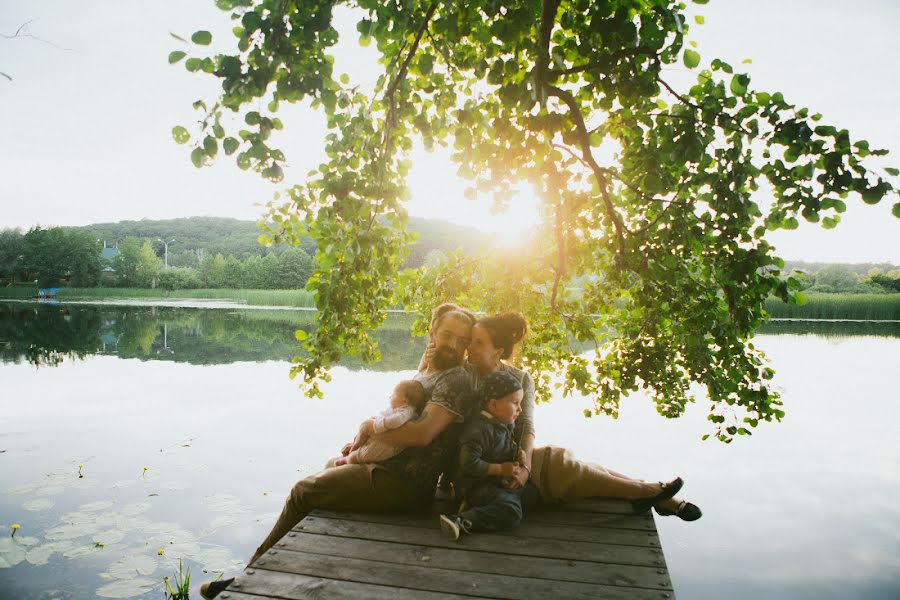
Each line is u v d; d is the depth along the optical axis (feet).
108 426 24.09
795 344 58.49
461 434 9.11
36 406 27.58
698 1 8.13
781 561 14.35
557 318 14.74
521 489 9.44
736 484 19.27
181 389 31.78
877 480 19.63
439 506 9.96
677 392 13.83
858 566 14.02
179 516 15.23
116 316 94.94
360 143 9.78
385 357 44.01
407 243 12.10
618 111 10.31
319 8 7.04
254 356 44.73
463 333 9.51
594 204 12.05
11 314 97.50
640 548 8.42
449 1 7.65
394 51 9.56
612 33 7.70
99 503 15.92
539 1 8.50
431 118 10.21
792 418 27.76
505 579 7.49
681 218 10.59
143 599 11.42
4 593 11.46
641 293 12.32
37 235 241.76
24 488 16.96
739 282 10.05
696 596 12.85
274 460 19.88
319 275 11.23
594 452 21.99
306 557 7.97
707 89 9.49
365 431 9.63
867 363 45.19
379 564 7.82
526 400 9.96
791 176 8.97
